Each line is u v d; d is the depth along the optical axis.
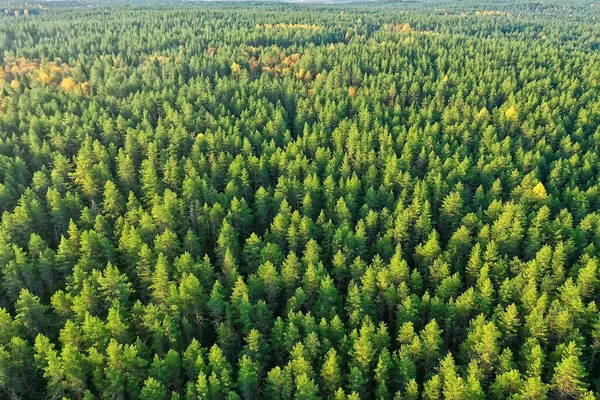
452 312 62.88
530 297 62.19
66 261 72.06
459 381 50.50
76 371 52.88
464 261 77.12
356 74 154.00
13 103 125.88
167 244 73.44
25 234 80.31
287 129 121.88
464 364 58.75
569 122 125.81
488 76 151.62
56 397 53.78
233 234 76.88
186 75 158.00
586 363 58.78
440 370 54.25
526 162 101.62
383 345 58.69
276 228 79.31
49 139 112.62
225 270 70.00
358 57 170.00
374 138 114.50
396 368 56.22
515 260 71.31
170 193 83.38
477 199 90.81
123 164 93.69
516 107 127.19
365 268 70.00
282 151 104.25
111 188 84.25
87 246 72.00
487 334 54.56
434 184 92.88
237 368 59.59
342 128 118.88
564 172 99.50
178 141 107.44
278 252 73.06
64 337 56.53
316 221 85.06
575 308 59.81
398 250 71.38
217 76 148.25
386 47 184.25
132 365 54.31
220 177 98.19
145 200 91.56
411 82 149.38
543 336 58.41
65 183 93.00
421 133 113.44
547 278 66.88
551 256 72.25
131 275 73.12
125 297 64.81
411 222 82.44
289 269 68.19
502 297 65.06
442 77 153.00
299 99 136.25
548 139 117.75
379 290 67.75
